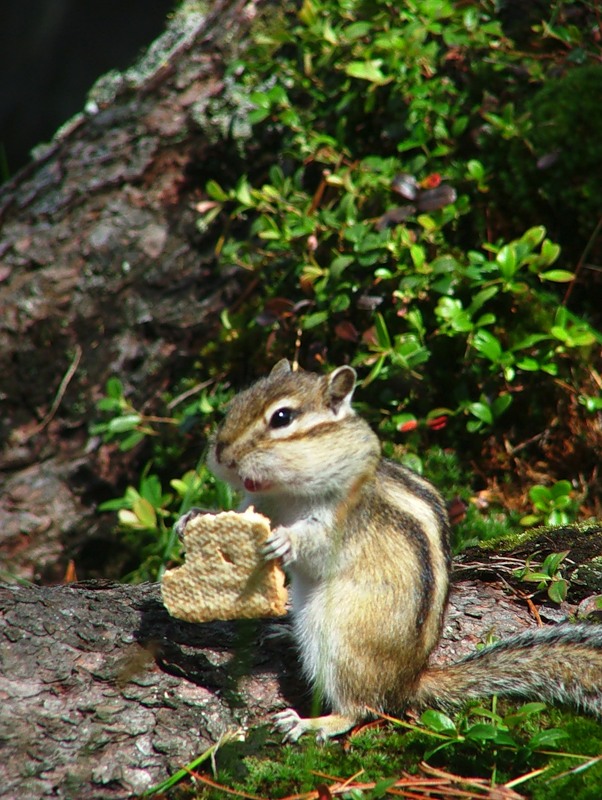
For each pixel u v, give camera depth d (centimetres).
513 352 1154
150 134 1409
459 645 788
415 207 1166
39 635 714
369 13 1290
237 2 1446
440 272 1131
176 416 1298
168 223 1375
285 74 1355
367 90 1283
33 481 1322
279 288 1262
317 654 737
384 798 643
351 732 720
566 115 1212
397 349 1120
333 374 771
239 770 667
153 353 1335
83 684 689
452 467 1138
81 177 1409
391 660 727
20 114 2609
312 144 1289
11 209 1427
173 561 1175
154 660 718
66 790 632
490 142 1239
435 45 1262
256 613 712
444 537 782
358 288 1180
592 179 1200
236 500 1138
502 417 1170
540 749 682
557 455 1148
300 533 737
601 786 638
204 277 1348
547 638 741
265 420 748
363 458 755
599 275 1208
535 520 1074
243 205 1294
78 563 1308
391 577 738
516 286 1125
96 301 1352
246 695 727
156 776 655
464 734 679
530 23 1323
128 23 2645
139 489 1312
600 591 846
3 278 1373
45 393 1348
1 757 639
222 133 1383
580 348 1154
